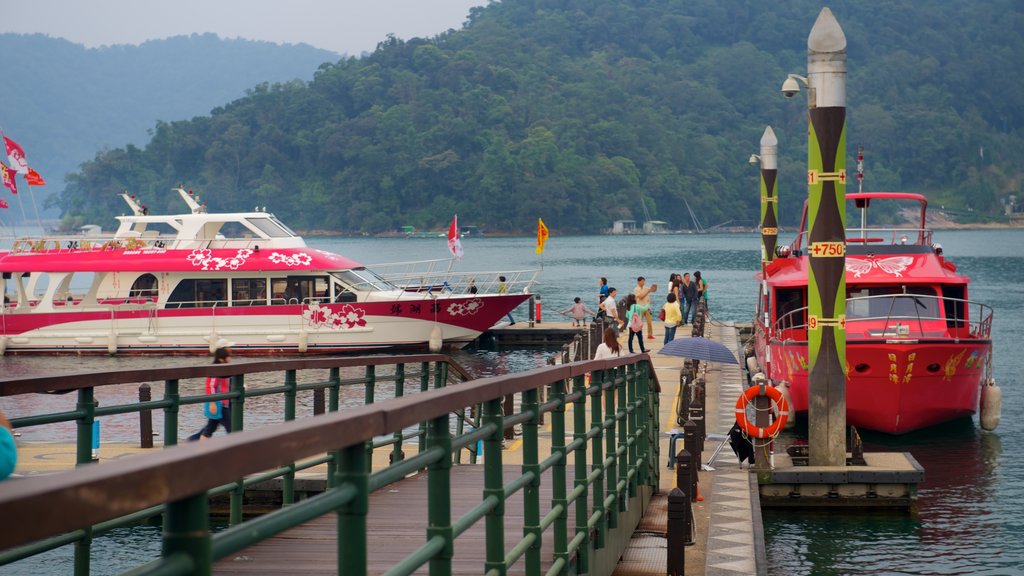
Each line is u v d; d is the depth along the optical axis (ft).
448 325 137.39
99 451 59.93
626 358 36.86
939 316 79.71
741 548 42.39
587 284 307.17
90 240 138.10
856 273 80.38
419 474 40.16
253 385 107.96
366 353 134.41
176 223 136.36
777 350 83.46
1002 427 84.33
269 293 134.62
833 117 59.36
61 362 132.98
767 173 129.49
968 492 63.31
